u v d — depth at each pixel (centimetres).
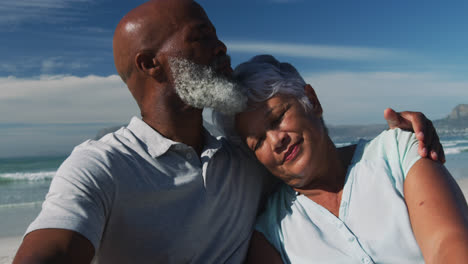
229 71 194
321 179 196
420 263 164
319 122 192
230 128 204
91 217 144
